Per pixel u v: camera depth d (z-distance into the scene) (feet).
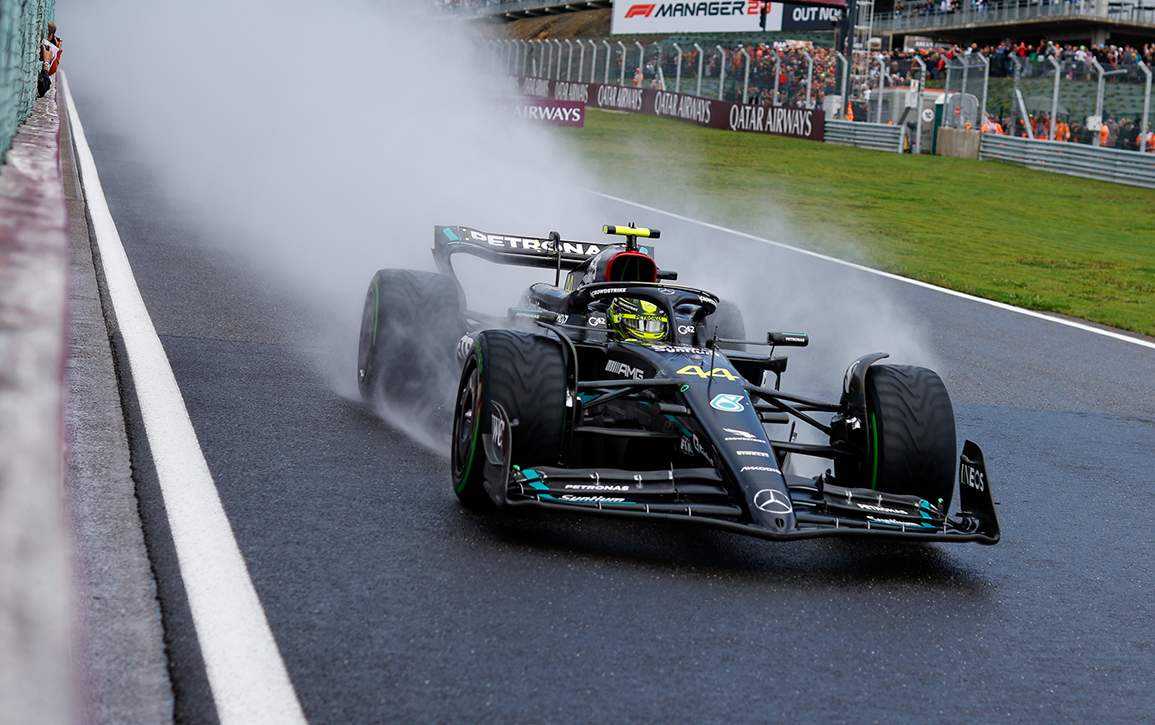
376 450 61.87
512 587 43.78
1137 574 55.77
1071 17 625.00
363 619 38.86
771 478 49.42
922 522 52.19
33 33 133.39
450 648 37.47
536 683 35.73
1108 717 38.58
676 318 64.44
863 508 51.49
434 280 73.26
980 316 147.33
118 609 36.76
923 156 418.31
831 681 38.86
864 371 57.77
